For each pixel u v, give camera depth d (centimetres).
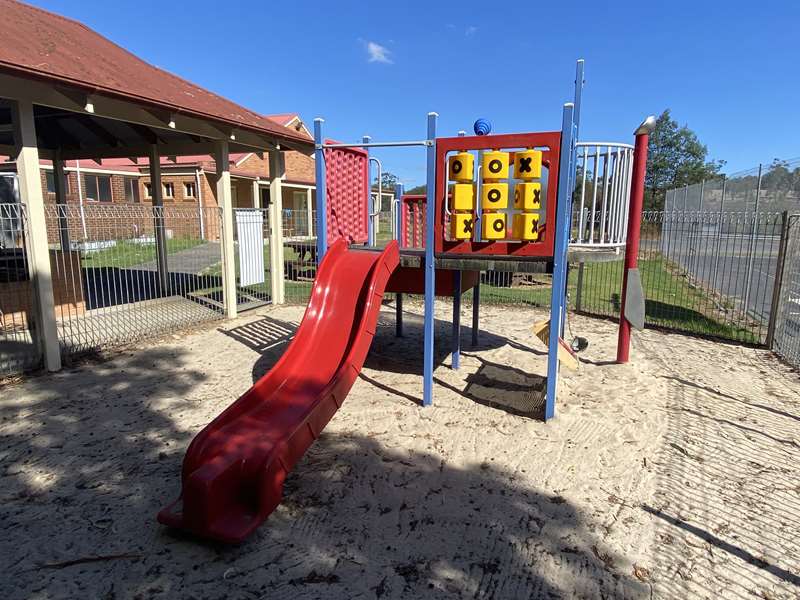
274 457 279
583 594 231
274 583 237
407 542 266
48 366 533
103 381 511
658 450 367
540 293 1099
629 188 486
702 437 388
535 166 391
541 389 495
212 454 295
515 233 405
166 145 873
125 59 746
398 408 446
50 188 1950
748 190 1181
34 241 512
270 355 608
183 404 454
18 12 693
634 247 539
